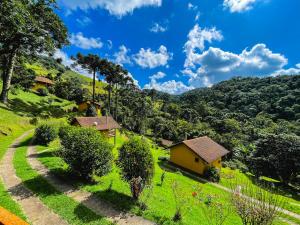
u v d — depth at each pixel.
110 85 73.12
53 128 25.36
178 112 109.25
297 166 35.50
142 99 91.81
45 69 109.50
